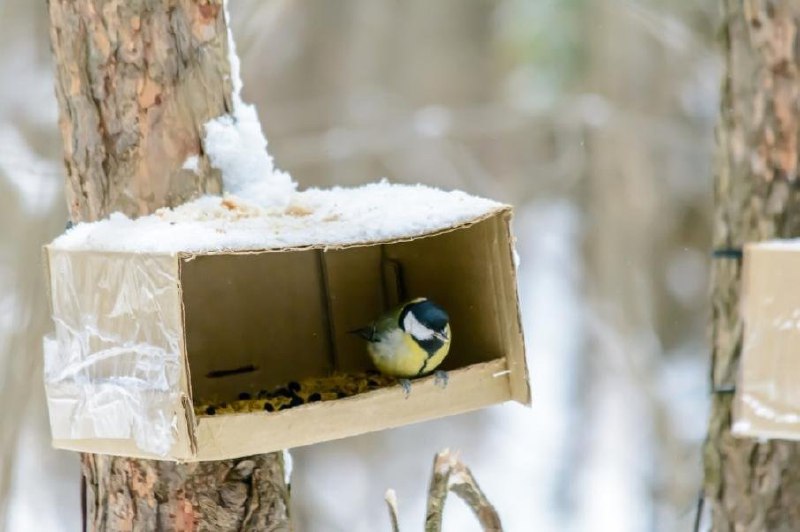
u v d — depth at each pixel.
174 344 6.07
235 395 8.35
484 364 7.29
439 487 7.26
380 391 6.89
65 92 7.46
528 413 22.47
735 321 10.05
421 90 25.09
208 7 7.49
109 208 7.38
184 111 7.42
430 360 7.79
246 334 8.45
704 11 20.80
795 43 9.70
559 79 22.70
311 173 22.95
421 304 7.79
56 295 6.91
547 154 24.69
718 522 10.16
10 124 15.72
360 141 21.86
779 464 9.72
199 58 7.46
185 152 7.42
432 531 7.20
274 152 22.62
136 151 7.35
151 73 7.34
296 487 20.84
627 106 22.39
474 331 7.76
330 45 24.36
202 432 6.21
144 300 6.24
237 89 7.69
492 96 25.27
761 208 9.89
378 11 24.91
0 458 11.41
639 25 22.22
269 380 8.48
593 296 22.53
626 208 22.05
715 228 10.39
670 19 19.78
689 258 22.53
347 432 6.77
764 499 9.78
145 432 6.29
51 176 13.79
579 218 23.50
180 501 7.12
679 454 20.06
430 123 21.80
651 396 20.97
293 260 8.60
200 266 8.30
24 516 16.58
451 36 25.67
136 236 6.49
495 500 20.91
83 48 7.36
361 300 8.78
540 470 21.53
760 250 7.30
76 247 6.74
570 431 22.03
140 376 6.30
